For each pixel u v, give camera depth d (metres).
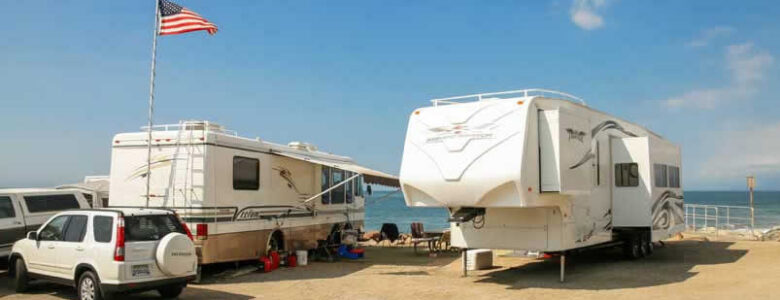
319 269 12.91
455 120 10.01
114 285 7.87
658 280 10.50
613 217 12.70
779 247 15.62
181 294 9.64
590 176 10.77
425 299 9.21
